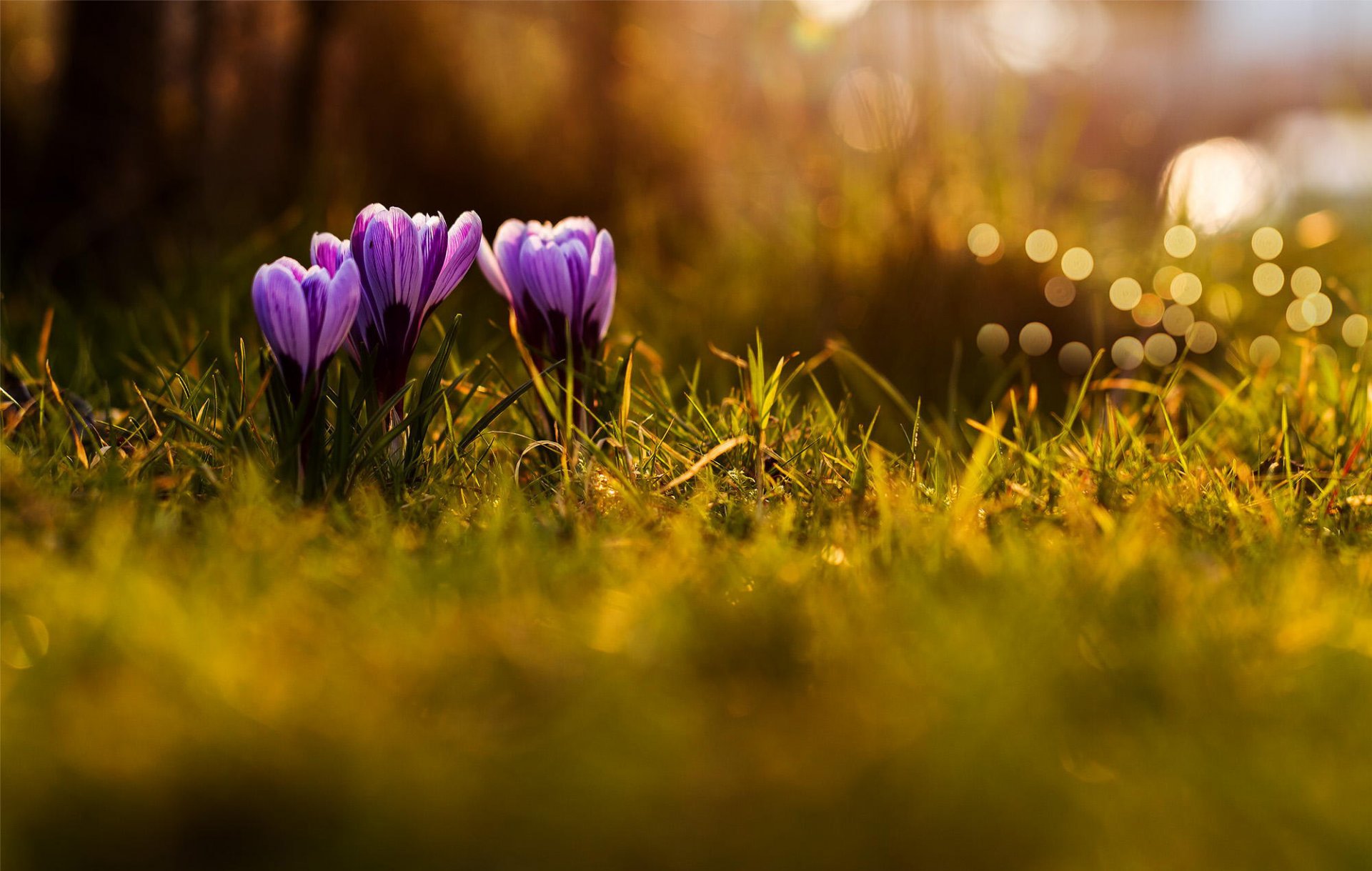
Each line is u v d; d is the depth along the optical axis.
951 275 1.65
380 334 1.33
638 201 2.16
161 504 1.31
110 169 1.83
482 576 1.26
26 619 1.22
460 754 1.18
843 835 1.16
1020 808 1.16
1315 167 2.82
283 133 2.00
